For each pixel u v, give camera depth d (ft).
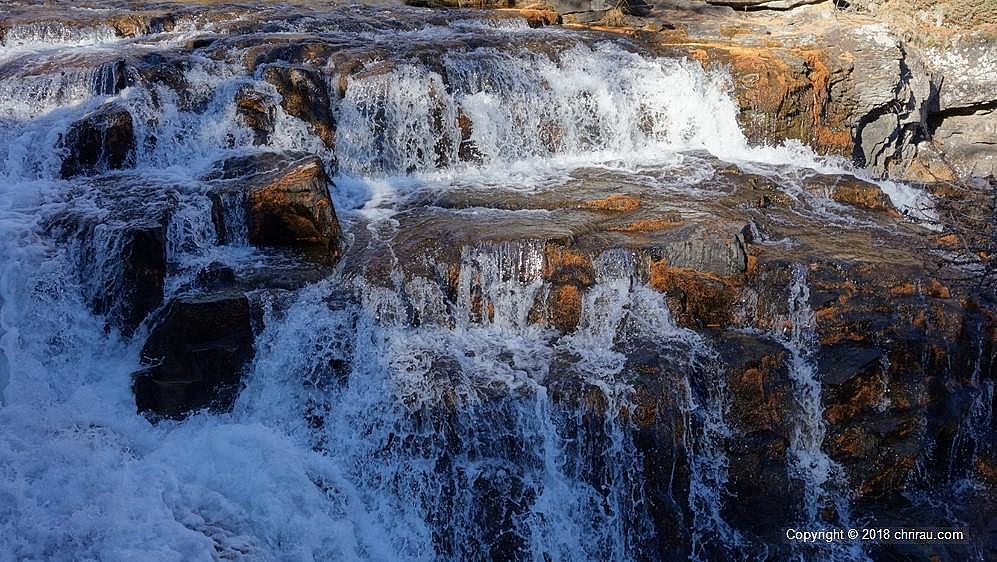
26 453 22.62
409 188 33.86
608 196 31.63
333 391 25.20
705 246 27.02
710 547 23.95
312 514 22.66
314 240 28.66
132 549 20.66
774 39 44.39
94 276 26.43
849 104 42.14
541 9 51.06
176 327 24.84
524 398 23.77
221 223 28.86
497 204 31.58
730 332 26.58
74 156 31.14
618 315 26.37
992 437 26.96
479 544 23.20
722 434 24.63
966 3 44.47
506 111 36.52
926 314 26.50
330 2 51.67
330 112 34.58
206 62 35.22
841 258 27.91
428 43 38.65
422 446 23.81
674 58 39.96
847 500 24.61
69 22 41.19
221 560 20.94
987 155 44.91
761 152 39.52
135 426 24.27
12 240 26.66
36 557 20.51
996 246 29.73
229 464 23.16
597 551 23.56
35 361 25.49
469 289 27.02
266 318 25.67
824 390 25.25
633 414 23.49
